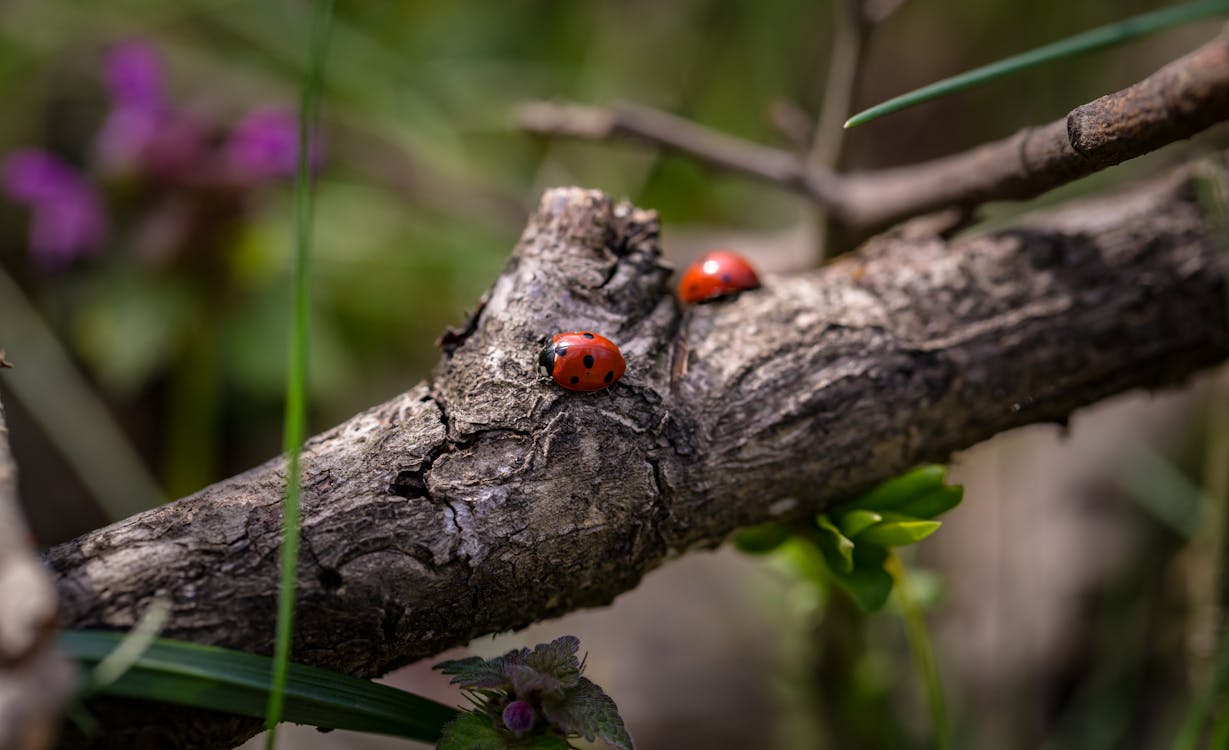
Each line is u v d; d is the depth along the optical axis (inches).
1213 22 13.1
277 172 12.1
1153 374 7.6
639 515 6.8
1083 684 10.4
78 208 12.1
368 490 6.5
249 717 6.4
